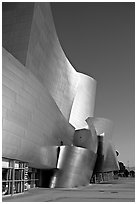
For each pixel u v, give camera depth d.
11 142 17.33
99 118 52.59
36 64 26.45
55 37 33.62
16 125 18.06
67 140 35.94
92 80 59.50
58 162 28.58
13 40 24.25
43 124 24.73
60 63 36.84
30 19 24.53
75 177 29.42
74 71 46.31
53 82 34.16
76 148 29.56
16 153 18.41
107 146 49.84
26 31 24.25
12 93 17.61
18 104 18.56
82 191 21.78
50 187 27.73
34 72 25.89
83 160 30.64
